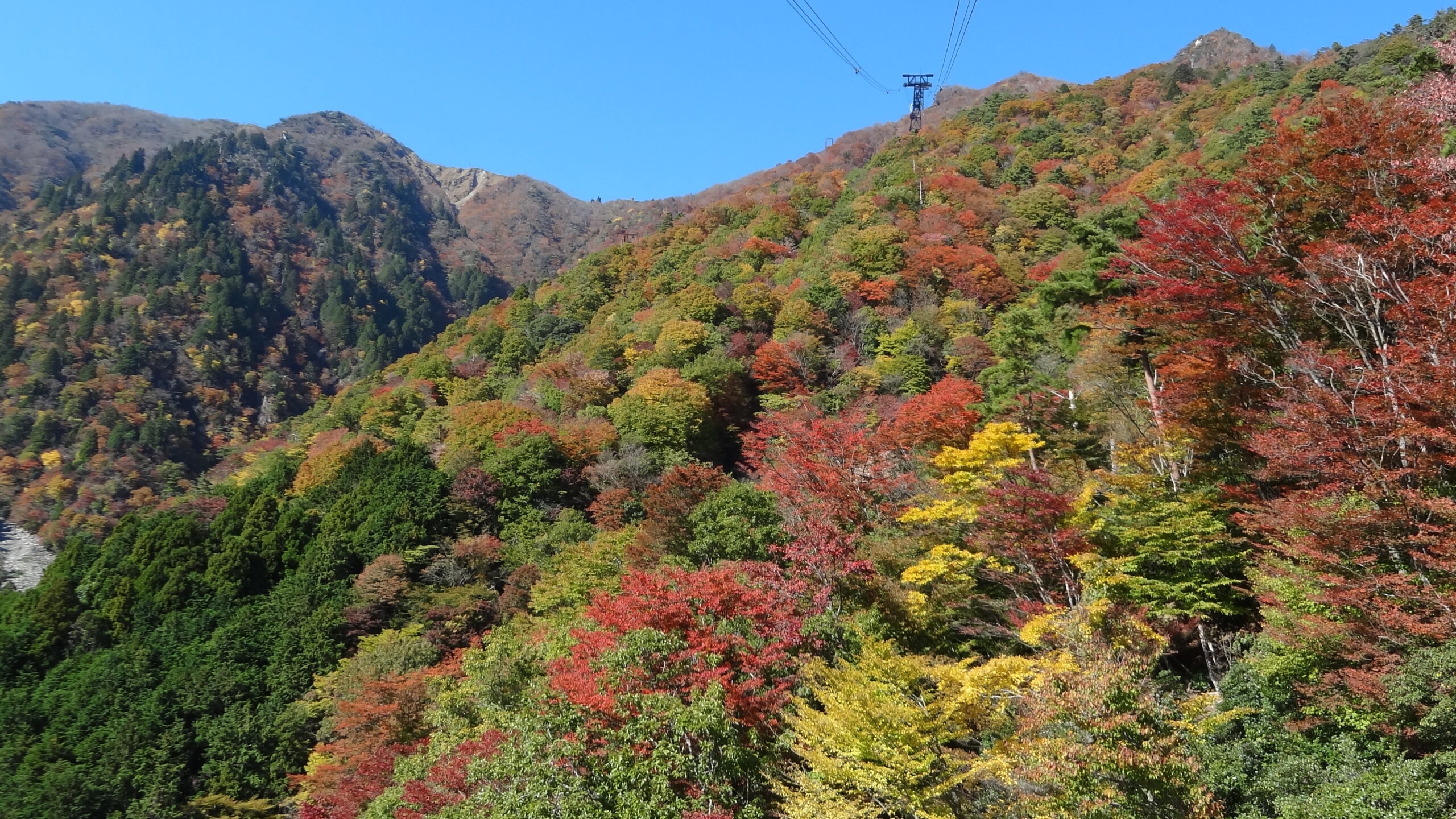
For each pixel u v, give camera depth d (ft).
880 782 41.27
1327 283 66.64
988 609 62.28
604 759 46.01
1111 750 36.19
